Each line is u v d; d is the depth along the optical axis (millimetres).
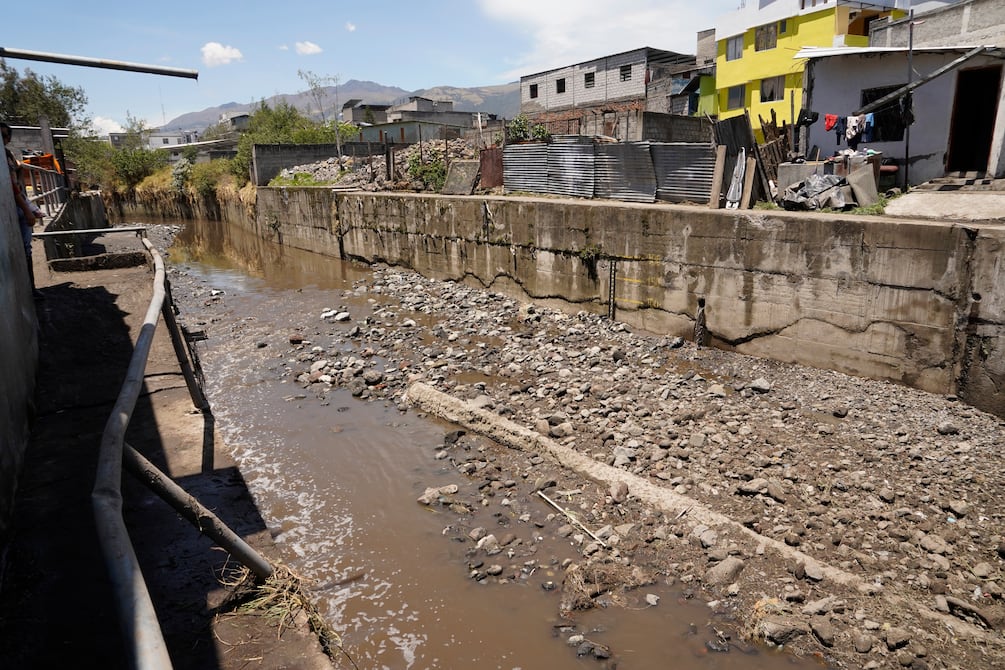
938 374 9266
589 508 6922
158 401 6355
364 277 21859
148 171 52688
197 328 15078
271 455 8570
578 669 4887
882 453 7785
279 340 14023
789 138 17969
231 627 3430
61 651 3027
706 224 11750
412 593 5777
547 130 29953
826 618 5121
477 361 12023
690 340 12438
